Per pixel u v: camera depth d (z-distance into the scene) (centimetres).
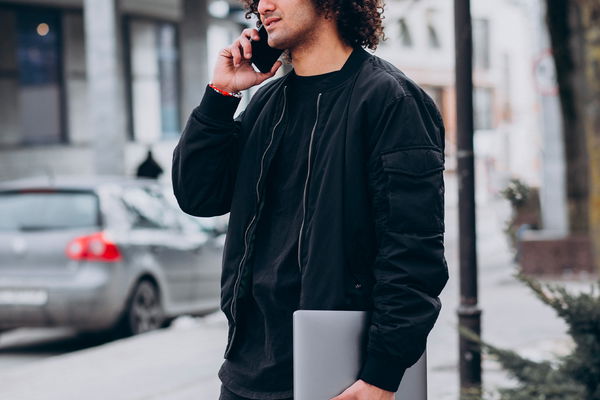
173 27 2788
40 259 952
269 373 270
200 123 293
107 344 938
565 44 1346
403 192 256
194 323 1105
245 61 296
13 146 2308
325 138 269
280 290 269
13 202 977
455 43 534
